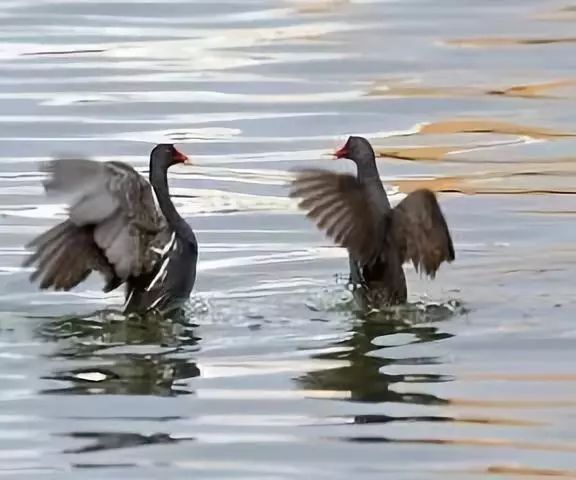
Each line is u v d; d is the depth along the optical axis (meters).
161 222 14.96
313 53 27.02
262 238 18.12
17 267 16.91
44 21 29.36
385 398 13.07
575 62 26.33
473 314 15.20
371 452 12.04
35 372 13.74
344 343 14.42
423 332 14.71
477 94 24.64
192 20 29.50
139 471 11.70
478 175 20.83
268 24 29.17
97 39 28.14
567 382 13.43
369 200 15.07
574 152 21.80
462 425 12.50
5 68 26.30
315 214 14.88
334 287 16.12
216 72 26.00
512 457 11.94
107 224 14.70
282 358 14.05
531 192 19.98
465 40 27.89
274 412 12.79
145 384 13.45
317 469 11.77
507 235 18.16
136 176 14.64
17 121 23.33
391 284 15.13
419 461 11.89
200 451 12.06
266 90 24.98
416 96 24.53
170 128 23.02
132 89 25.00
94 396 13.16
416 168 21.20
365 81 25.45
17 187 20.14
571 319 15.05
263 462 11.84
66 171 14.35
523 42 27.69
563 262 16.97
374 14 30.00
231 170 21.05
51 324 15.05
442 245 15.00
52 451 12.08
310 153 21.83
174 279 15.27
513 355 14.10
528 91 24.78
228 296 15.86
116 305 15.66
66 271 14.79
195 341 14.53
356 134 22.81
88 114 23.69
